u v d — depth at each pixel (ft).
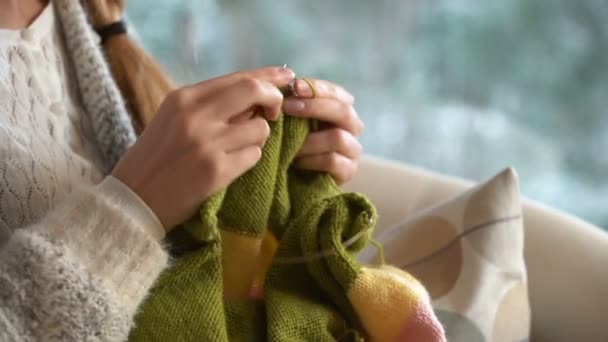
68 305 1.83
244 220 2.17
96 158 2.48
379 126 4.61
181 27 3.94
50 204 2.17
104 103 2.49
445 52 4.53
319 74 4.68
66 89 2.48
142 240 1.94
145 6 3.93
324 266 2.18
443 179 3.20
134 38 2.88
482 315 2.51
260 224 2.18
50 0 2.50
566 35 4.26
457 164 4.47
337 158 2.37
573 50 4.25
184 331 1.98
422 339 2.10
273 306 2.12
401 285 2.15
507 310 2.56
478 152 4.43
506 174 2.66
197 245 2.08
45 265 1.84
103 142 2.49
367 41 4.65
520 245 2.64
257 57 4.67
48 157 2.22
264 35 4.66
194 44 3.89
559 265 2.80
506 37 4.39
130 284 1.91
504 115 4.45
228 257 2.18
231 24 4.56
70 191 2.22
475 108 4.52
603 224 4.16
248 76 2.08
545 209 2.97
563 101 4.31
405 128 4.58
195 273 2.04
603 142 4.22
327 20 4.67
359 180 3.22
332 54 4.69
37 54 2.36
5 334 1.79
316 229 2.17
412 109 4.59
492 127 4.45
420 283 2.37
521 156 4.35
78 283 1.85
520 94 4.40
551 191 4.23
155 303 1.99
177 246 2.09
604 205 4.19
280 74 2.19
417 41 4.58
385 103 4.64
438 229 2.68
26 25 2.42
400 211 3.12
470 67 4.49
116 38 2.73
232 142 2.01
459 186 3.14
